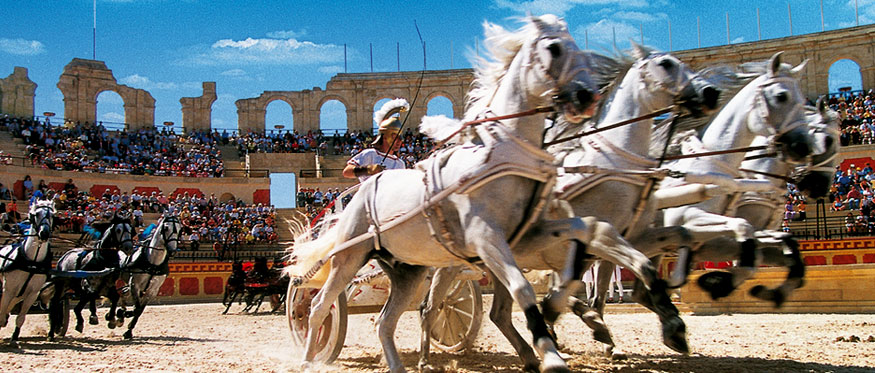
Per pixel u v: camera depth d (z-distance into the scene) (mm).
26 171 36094
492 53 7676
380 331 8508
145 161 43344
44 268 13703
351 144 47938
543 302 7234
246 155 46188
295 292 10086
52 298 14594
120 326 16125
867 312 17297
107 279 16016
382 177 8469
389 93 50781
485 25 7773
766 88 9445
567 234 6922
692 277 18578
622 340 12445
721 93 8828
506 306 8523
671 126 8883
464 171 7227
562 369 6176
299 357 9969
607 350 9750
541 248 7184
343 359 10242
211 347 12430
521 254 7363
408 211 7809
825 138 9883
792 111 9312
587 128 8664
